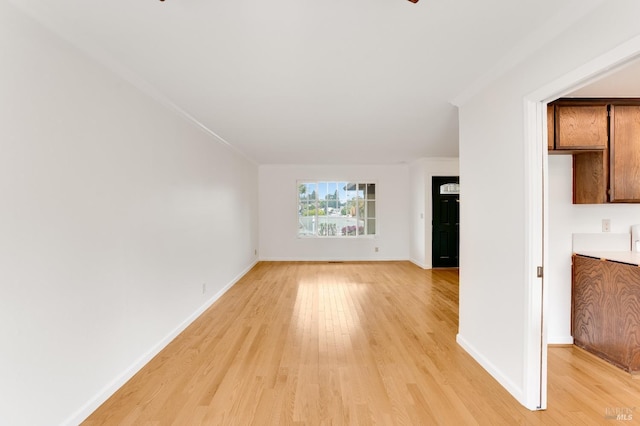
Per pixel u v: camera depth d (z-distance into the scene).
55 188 1.73
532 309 1.96
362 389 2.21
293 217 7.27
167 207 2.97
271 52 1.98
